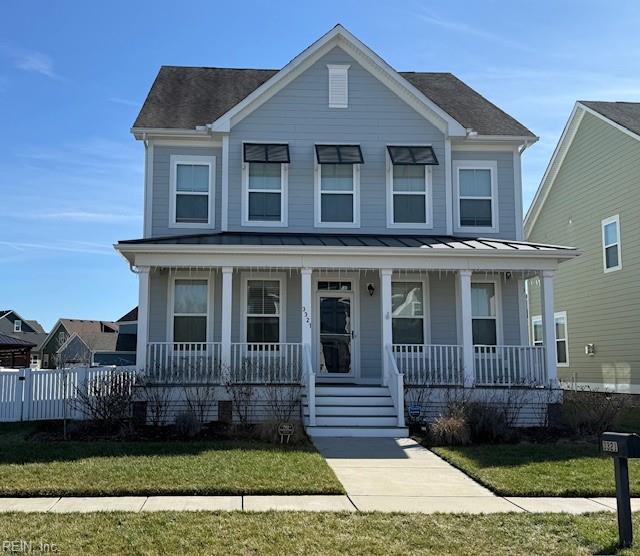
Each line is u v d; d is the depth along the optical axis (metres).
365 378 15.42
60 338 58.94
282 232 15.73
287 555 5.55
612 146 19.67
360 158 15.68
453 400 13.05
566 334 22.55
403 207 16.17
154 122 15.81
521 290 15.90
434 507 7.32
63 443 10.88
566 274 22.66
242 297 15.33
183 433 11.86
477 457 10.05
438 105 17.77
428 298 15.73
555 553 5.73
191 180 15.92
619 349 19.20
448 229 16.08
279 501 7.41
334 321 15.61
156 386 13.20
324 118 16.20
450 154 16.42
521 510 7.22
